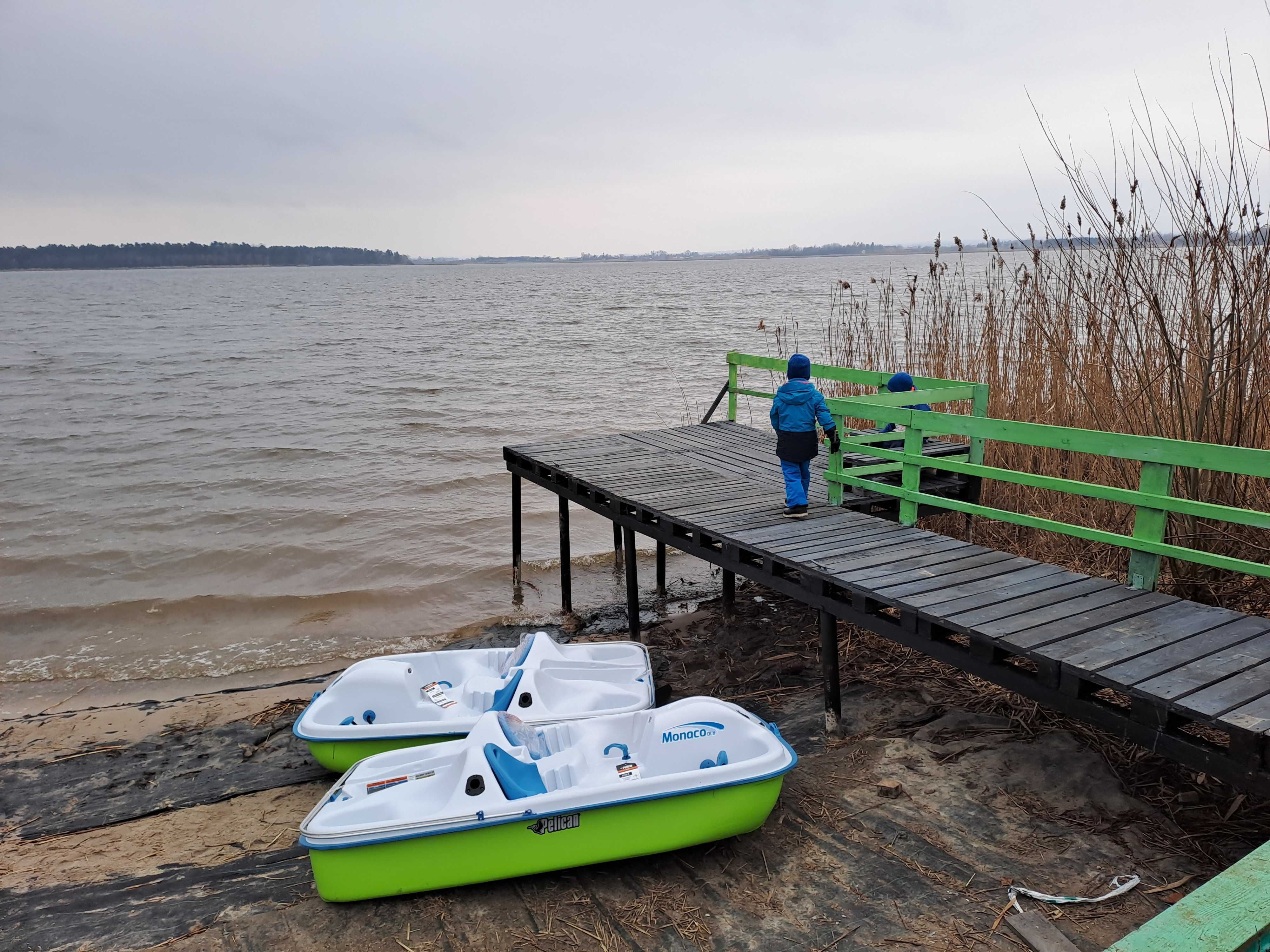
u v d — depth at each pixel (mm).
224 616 10281
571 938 4172
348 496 15305
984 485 8922
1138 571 5367
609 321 54781
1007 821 4723
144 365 34656
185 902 4867
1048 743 5438
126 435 20516
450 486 15938
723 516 7422
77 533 13383
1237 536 6012
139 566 11977
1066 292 7879
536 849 4512
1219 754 3736
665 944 4074
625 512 8320
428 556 12234
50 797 6305
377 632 9742
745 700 7070
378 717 6258
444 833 4379
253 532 13352
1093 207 6598
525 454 10266
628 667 6734
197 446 19328
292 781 6418
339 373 31531
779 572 6414
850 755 5695
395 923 4387
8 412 23656
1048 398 8688
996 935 3885
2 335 50750
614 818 4543
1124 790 4852
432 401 24938
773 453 9984
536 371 31125
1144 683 4078
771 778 4676
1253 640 4582
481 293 116875
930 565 5980
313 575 11617
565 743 5414
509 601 10562
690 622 9289
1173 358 6102
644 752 5422
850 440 7676
